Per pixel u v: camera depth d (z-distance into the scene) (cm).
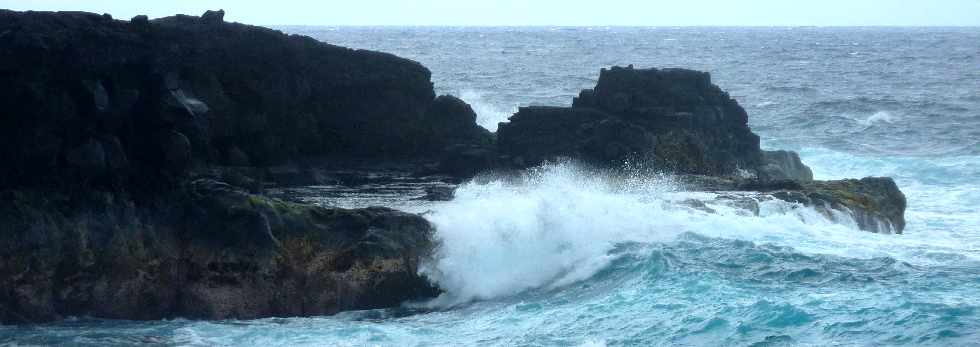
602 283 3005
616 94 4506
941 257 3177
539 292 3039
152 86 3112
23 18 3044
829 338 2470
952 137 7319
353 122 4488
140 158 3072
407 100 4569
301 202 3531
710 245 3181
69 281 2848
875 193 3934
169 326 2809
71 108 2980
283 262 2944
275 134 4231
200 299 2916
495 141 4647
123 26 3231
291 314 2930
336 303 2959
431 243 3081
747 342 2473
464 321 2805
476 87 10481
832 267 3009
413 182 4062
